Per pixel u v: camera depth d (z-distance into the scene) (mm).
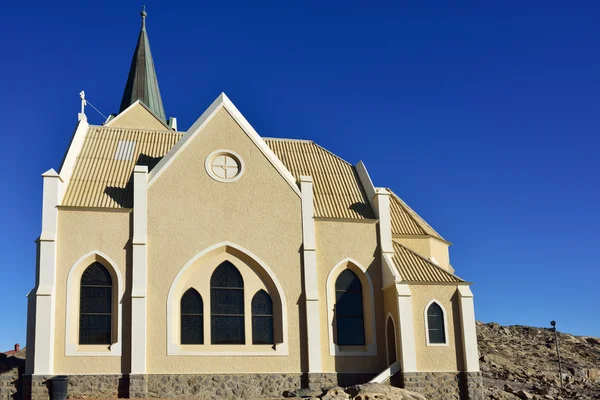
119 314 34656
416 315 36938
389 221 39656
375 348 37719
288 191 38500
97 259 35344
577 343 54719
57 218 35281
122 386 33938
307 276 37406
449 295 37656
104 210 35875
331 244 38688
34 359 33156
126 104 58812
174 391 34312
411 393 33406
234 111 38906
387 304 38094
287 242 37750
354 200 41219
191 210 36812
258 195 37969
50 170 35750
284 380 35938
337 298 38344
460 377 36531
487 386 39688
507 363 46844
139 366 33938
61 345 33875
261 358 35969
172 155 37312
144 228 35844
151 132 44062
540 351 51406
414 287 37375
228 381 35188
